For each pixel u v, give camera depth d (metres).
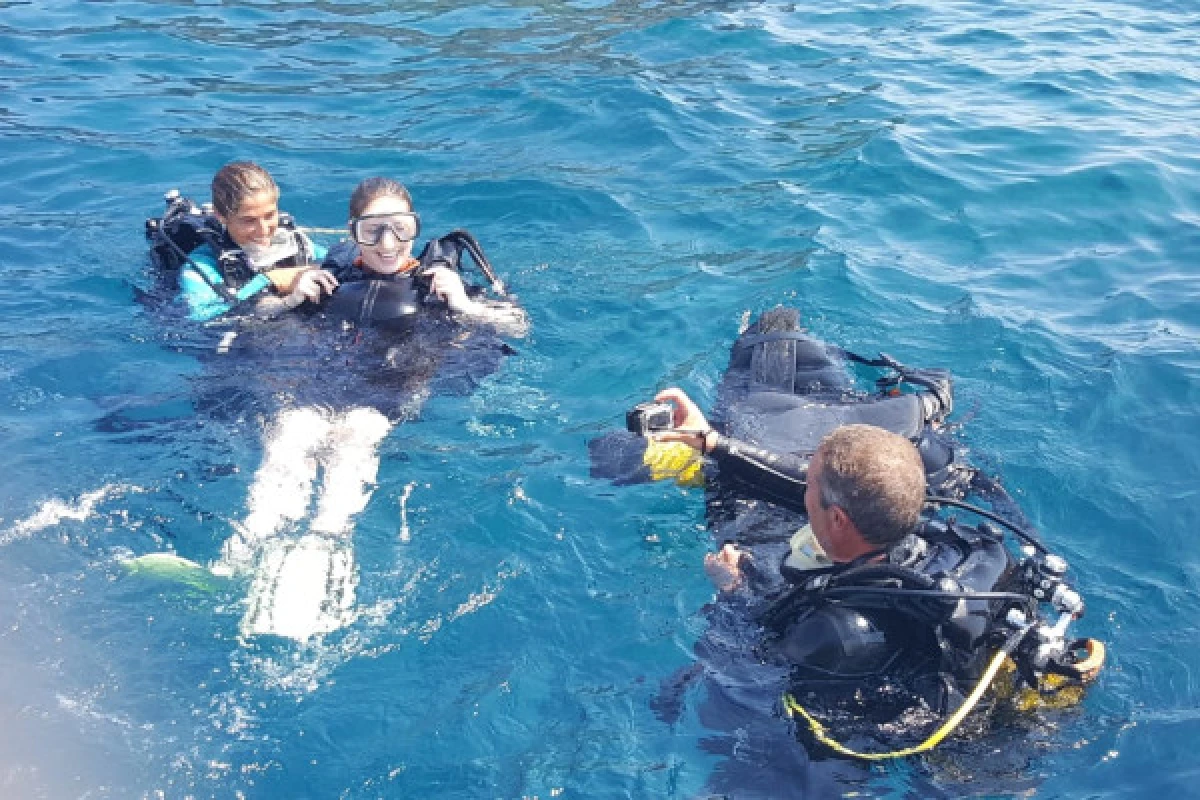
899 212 6.91
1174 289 6.04
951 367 5.37
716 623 3.76
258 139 7.87
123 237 6.52
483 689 3.63
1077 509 4.44
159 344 5.39
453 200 7.08
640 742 3.45
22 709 3.47
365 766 3.38
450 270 5.55
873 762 3.28
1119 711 3.47
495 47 9.55
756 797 3.24
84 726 3.43
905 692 3.35
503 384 5.20
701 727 3.45
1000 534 3.60
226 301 5.61
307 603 3.87
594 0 10.69
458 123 8.16
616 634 3.85
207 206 6.04
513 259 6.39
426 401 5.04
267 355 5.23
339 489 4.39
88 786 3.26
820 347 4.99
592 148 7.78
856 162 7.41
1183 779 3.23
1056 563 3.42
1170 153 7.51
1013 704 3.41
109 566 4.02
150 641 3.72
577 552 4.20
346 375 5.12
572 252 6.48
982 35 9.80
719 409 4.78
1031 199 7.01
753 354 4.98
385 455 4.69
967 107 8.33
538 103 8.41
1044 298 6.00
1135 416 4.97
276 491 4.36
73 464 4.55
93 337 5.45
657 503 4.44
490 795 3.30
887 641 3.37
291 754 3.40
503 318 5.55
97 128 7.94
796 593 3.50
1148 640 3.78
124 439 4.72
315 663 3.69
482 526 4.30
